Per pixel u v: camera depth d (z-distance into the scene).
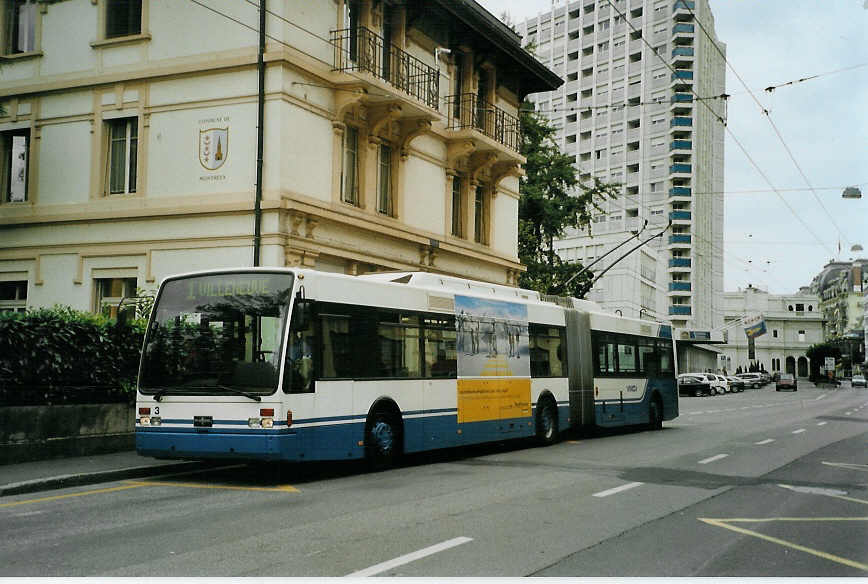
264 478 12.14
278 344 11.29
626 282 70.00
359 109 22.02
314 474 12.70
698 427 24.59
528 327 17.56
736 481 12.16
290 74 19.58
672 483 11.81
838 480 12.47
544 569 6.52
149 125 20.67
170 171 20.38
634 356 22.36
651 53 86.06
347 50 21.53
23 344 12.85
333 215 20.59
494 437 15.91
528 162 35.09
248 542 7.41
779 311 131.38
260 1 19.42
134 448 14.71
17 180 22.33
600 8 91.12
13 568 6.42
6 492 10.31
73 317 13.85
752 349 104.94
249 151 19.52
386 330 13.27
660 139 85.25
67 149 21.61
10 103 22.28
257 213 19.11
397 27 23.70
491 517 8.80
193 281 11.97
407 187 24.36
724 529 8.46
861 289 140.00
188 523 8.35
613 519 8.84
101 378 14.20
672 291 85.62
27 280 21.88
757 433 21.98
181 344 11.76
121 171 21.22
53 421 13.16
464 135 25.98
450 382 14.73
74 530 7.98
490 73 28.98
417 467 13.74
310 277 11.78
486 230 29.02
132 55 20.97
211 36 20.05
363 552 7.02
